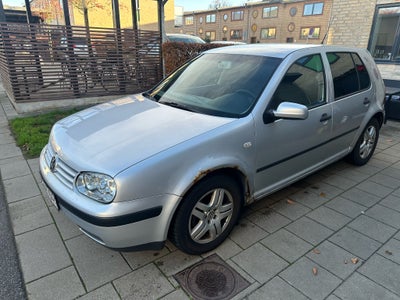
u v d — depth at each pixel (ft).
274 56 9.53
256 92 8.64
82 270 7.41
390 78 25.05
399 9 23.40
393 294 6.83
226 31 155.94
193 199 7.17
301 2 124.88
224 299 6.64
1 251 8.07
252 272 7.41
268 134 8.50
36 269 7.43
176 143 6.97
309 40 125.70
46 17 43.09
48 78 22.04
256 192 8.95
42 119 19.69
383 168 13.52
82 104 23.99
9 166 13.10
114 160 6.52
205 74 10.26
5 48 19.99
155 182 6.50
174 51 26.45
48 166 7.91
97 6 45.01
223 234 8.27
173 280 7.14
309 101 9.82
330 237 8.75
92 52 23.38
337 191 11.41
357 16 25.81
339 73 11.20
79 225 6.86
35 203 10.26
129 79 25.84
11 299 6.63
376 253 8.13
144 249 6.96
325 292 6.85
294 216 9.76
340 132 11.37
